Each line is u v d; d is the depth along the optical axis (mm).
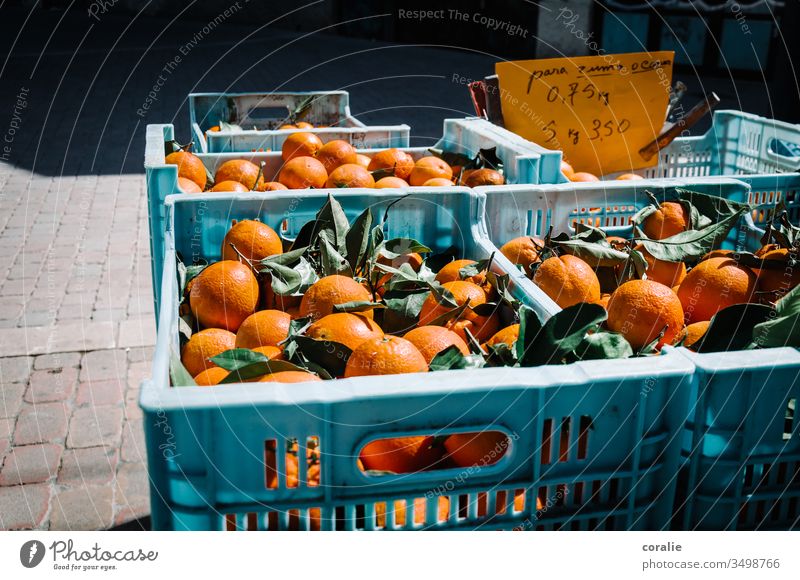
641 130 3426
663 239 2330
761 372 1306
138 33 15781
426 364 1568
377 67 12422
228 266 1964
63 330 3826
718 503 1356
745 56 11203
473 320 1918
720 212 2340
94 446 2869
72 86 10867
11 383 3307
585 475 1302
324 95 4453
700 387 1303
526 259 2246
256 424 1187
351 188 2504
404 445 1408
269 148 3496
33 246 5098
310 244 2174
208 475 1191
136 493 2617
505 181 2885
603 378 1256
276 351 1719
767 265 1939
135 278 4574
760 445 1347
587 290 1951
